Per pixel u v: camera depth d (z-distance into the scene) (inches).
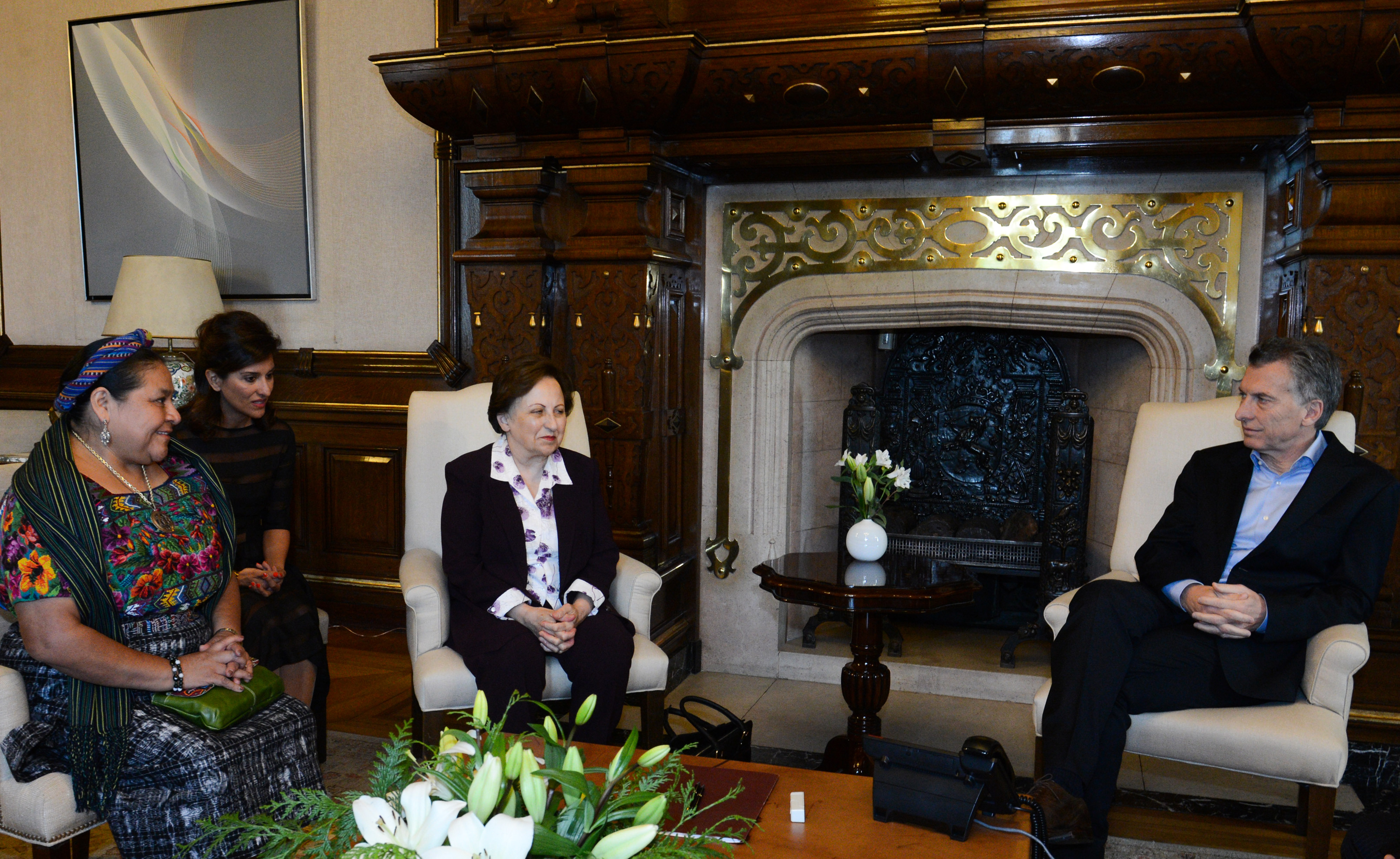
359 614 164.4
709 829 51.9
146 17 165.3
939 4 113.6
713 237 147.6
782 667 149.6
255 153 162.1
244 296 166.2
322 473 162.6
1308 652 85.0
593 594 99.0
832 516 164.9
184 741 71.4
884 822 63.6
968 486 163.6
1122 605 88.8
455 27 136.6
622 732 113.5
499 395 98.8
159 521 77.5
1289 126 112.2
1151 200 129.5
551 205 140.3
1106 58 109.6
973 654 148.6
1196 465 98.3
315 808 43.5
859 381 168.2
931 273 138.4
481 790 36.9
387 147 156.3
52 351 177.5
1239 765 81.4
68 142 174.4
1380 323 107.7
